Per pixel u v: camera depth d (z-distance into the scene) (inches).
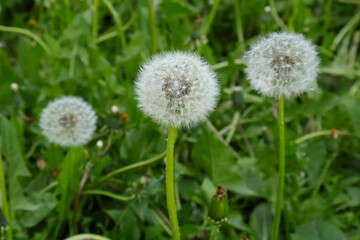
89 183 19.5
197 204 20.1
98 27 27.8
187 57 14.7
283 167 16.8
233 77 24.3
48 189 19.7
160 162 20.2
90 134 18.0
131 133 20.0
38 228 19.3
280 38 16.3
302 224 19.2
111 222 19.8
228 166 19.7
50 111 17.9
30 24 28.1
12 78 22.7
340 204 21.2
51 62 23.8
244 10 28.4
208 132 19.5
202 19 28.0
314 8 31.9
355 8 31.3
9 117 22.6
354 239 19.7
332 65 27.7
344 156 22.9
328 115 22.9
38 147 22.1
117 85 21.5
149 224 19.6
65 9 25.2
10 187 18.4
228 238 19.4
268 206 20.2
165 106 14.2
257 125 22.7
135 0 28.1
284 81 16.0
